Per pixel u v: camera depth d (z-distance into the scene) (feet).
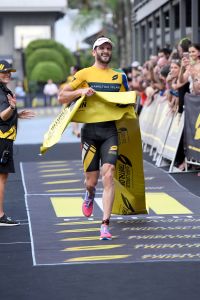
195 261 35.55
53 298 30.01
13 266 35.42
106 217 41.01
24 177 67.67
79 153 87.66
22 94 216.95
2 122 45.80
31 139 111.34
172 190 58.29
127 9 204.03
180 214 48.32
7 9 295.07
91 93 41.24
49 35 301.84
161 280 32.35
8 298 30.25
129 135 43.50
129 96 41.98
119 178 45.19
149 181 63.36
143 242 40.04
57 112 210.59
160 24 110.11
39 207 51.96
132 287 31.35
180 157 69.56
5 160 45.68
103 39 42.37
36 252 38.17
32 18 301.02
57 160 80.69
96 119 41.96
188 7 98.12
